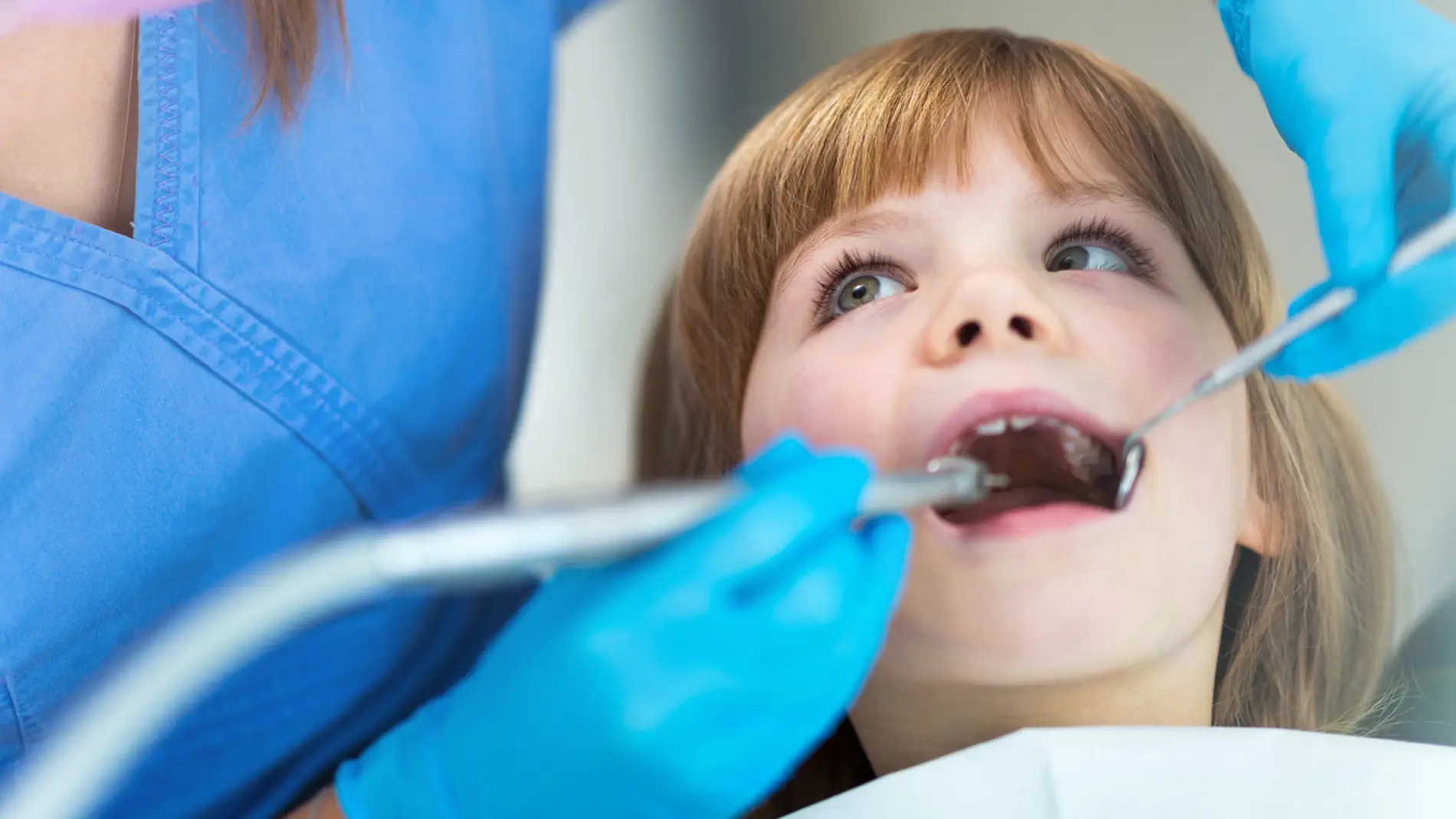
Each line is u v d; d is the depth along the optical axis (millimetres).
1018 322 746
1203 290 830
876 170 838
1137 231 819
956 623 730
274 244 756
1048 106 844
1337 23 778
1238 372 622
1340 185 702
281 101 746
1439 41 750
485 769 519
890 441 750
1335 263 683
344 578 348
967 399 724
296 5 727
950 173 818
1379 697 971
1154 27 1187
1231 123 1133
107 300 690
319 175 774
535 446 1383
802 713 520
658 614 466
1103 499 741
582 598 502
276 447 773
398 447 834
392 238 807
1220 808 664
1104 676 755
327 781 901
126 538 728
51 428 688
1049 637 722
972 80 858
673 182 1370
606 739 481
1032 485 761
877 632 514
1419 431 1083
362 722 900
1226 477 755
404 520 867
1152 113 888
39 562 700
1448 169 702
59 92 674
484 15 912
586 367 1384
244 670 795
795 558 493
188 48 716
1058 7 1225
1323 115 751
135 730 344
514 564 373
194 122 723
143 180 710
